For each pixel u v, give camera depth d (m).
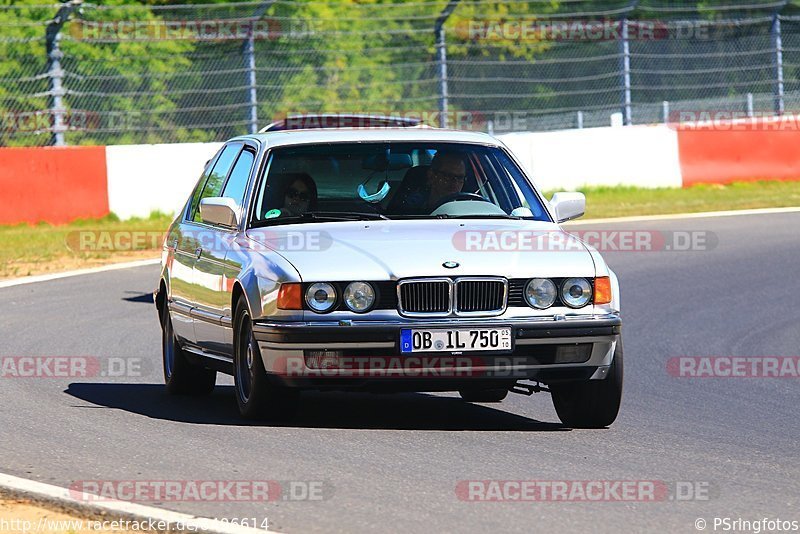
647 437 22.84
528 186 25.94
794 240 59.09
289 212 24.55
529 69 103.50
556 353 22.12
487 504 17.17
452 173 25.39
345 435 22.08
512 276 22.00
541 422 24.48
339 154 25.39
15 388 27.25
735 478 19.38
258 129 80.44
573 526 16.11
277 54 83.81
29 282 47.84
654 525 16.28
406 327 21.48
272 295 21.80
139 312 40.28
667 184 82.56
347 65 93.56
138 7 72.44
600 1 94.56
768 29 89.62
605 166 80.56
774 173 86.12
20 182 66.25
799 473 19.98
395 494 17.67
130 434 22.02
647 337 37.03
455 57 100.12
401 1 96.50
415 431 22.73
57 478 18.55
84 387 27.83
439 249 22.39
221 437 21.70
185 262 26.66
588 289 22.41
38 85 82.00
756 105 95.62
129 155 68.94
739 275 49.59
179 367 26.94
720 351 34.62
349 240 22.83
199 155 70.94
